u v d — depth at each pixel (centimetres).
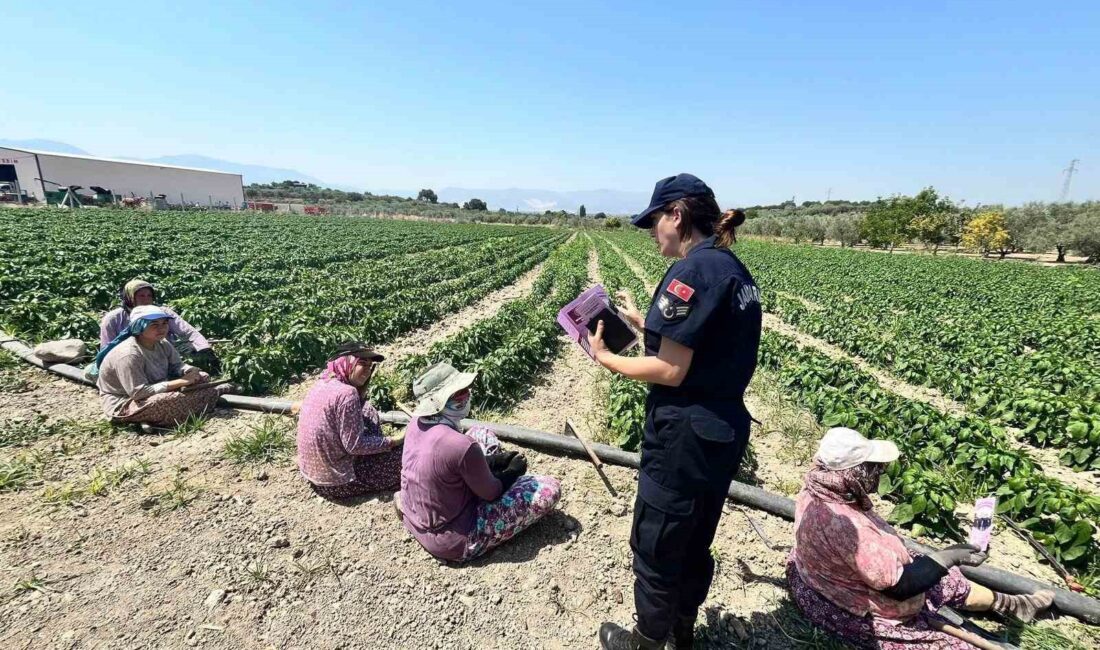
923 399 981
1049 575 448
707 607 388
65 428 600
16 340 859
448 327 1430
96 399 698
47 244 1989
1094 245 4206
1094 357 1213
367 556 421
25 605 349
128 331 620
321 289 1628
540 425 730
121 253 2052
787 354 1104
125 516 452
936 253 5603
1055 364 1038
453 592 391
